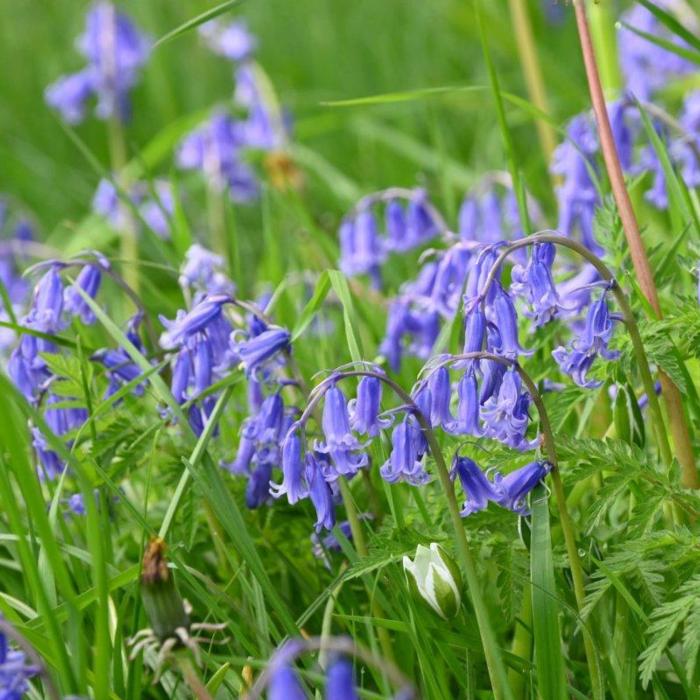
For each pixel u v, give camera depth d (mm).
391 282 11266
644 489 5426
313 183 15000
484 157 14594
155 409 7383
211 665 5938
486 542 5539
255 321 6297
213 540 6770
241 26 14820
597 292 5562
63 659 4742
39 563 5668
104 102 14383
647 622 5066
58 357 6633
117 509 7172
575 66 16422
